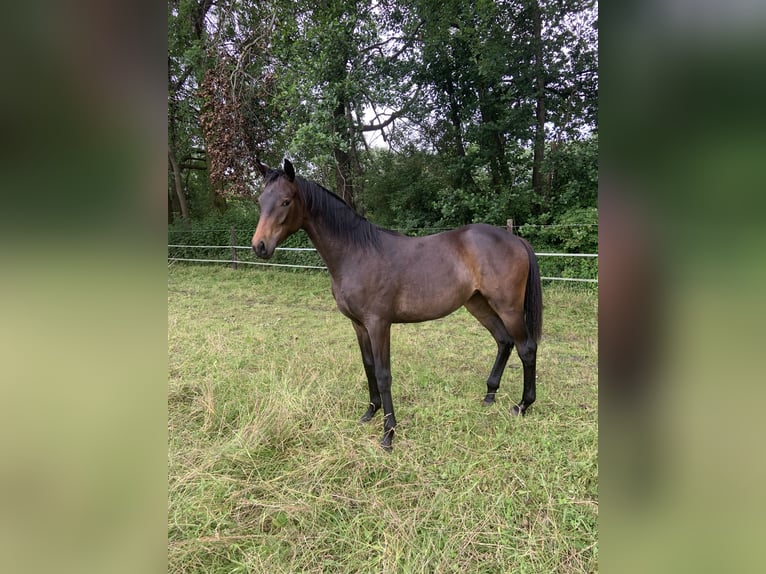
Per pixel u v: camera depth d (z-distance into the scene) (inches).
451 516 59.9
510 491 64.7
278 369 116.2
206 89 263.0
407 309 85.1
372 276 81.9
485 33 248.5
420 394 102.8
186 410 91.4
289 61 249.3
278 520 59.0
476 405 95.7
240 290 243.3
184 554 52.5
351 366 120.0
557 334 155.1
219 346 129.1
